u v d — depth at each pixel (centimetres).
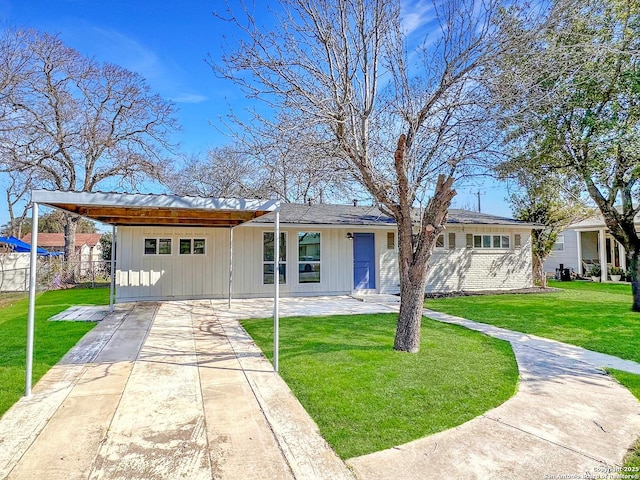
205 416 349
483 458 280
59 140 1836
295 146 587
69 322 793
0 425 329
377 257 1326
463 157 632
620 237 972
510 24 545
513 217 1789
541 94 626
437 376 453
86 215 712
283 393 404
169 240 1125
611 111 880
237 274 1180
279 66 560
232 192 2105
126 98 1944
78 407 366
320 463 274
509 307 1023
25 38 1678
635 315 885
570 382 442
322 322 796
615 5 791
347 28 563
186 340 637
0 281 1603
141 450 290
